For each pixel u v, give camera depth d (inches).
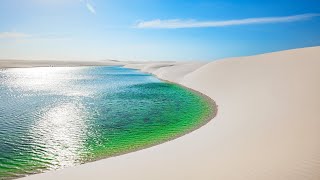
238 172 404.2
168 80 2393.0
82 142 695.7
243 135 609.0
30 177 438.3
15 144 682.8
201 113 974.4
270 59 1562.5
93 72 4136.3
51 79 2731.3
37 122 906.1
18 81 2492.6
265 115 768.3
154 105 1188.5
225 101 1108.5
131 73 3796.8
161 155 520.7
